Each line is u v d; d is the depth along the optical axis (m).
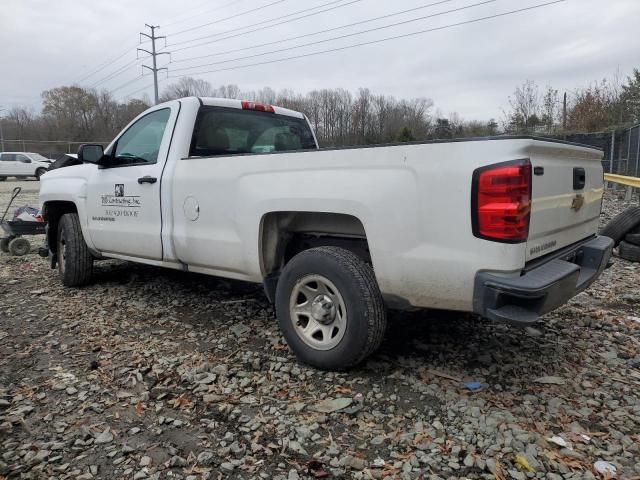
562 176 3.02
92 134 65.44
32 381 3.22
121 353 3.65
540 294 2.50
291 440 2.54
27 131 66.19
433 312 4.30
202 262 3.99
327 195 3.07
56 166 6.18
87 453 2.45
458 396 2.94
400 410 2.80
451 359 3.47
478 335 3.91
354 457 2.39
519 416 2.74
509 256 2.53
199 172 3.91
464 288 2.66
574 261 3.42
